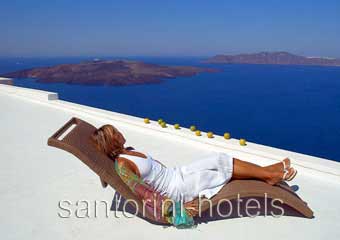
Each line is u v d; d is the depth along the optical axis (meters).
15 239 3.00
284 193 3.17
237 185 3.20
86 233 3.09
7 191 3.95
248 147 5.12
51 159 5.03
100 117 7.59
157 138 6.06
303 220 3.27
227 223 3.23
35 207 3.56
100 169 2.92
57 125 7.11
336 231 3.07
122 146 3.15
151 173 2.99
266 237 2.99
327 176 4.18
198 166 3.19
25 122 7.38
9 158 5.08
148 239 2.98
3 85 12.03
